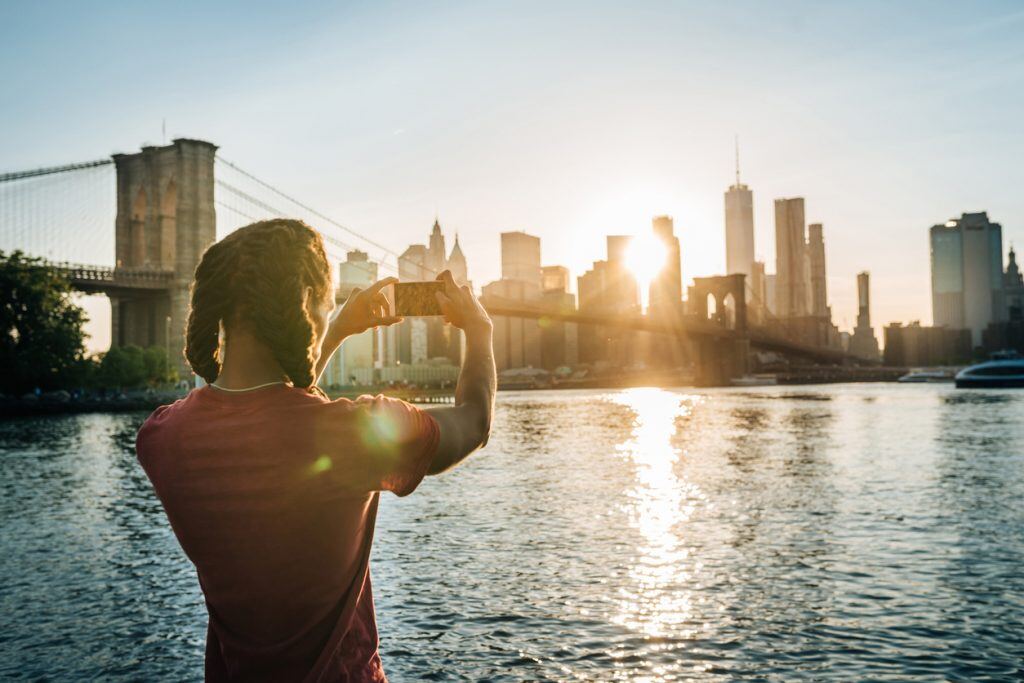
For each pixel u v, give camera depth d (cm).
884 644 823
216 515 132
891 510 1617
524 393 13825
